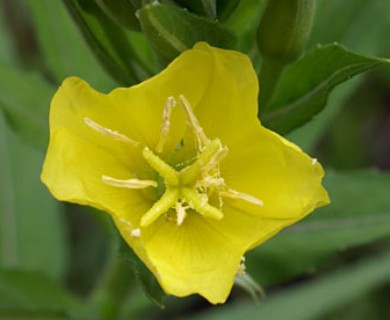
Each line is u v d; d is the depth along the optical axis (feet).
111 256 0.71
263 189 0.54
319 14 0.67
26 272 0.69
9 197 0.76
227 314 0.77
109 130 0.52
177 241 0.54
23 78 0.67
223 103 0.54
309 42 0.69
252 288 0.60
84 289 0.86
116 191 0.54
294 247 0.67
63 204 0.87
